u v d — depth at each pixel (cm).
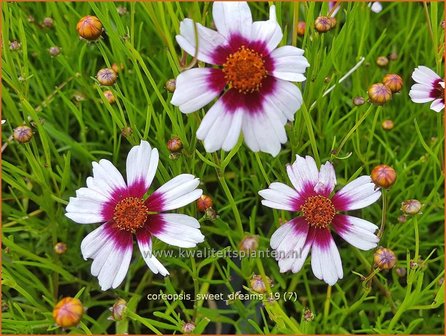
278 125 13
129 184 15
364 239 15
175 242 14
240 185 22
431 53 22
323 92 20
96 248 15
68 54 22
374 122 18
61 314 13
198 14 15
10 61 18
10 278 17
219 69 13
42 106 21
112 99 19
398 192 21
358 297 20
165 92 22
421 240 21
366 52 23
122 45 17
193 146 17
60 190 20
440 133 18
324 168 16
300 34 19
